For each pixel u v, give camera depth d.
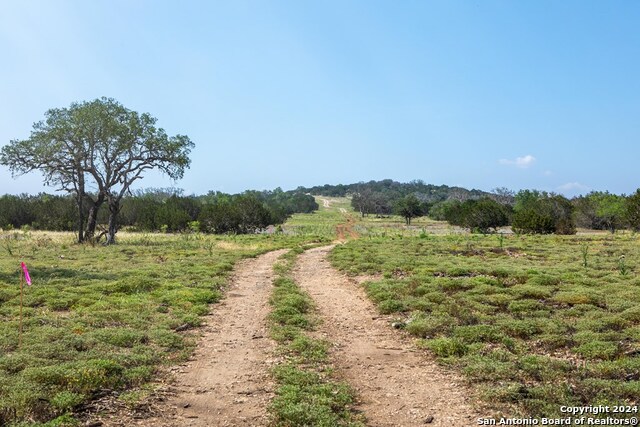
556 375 9.03
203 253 34.06
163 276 21.89
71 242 42.53
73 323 12.91
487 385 8.66
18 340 11.05
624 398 8.02
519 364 9.76
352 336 12.83
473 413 7.62
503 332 12.19
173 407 7.84
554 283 19.16
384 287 18.64
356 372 9.82
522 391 8.30
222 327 13.62
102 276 21.34
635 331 11.98
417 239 47.31
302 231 78.00
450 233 61.62
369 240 47.53
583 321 13.09
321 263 29.86
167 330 12.63
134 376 8.99
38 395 7.70
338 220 125.56
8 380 8.26
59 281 19.80
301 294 18.34
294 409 7.36
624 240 43.81
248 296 18.55
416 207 105.94
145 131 43.62
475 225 66.06
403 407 7.96
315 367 10.04
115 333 11.74
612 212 61.06
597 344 10.77
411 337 12.57
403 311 15.37
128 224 72.25
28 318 13.34
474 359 10.16
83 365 9.09
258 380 9.23
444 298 16.36
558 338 11.46
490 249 34.34
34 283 19.14
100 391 8.30
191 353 11.02
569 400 7.88
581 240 44.09
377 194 164.00
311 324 13.83
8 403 7.32
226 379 9.27
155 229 66.06
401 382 9.19
